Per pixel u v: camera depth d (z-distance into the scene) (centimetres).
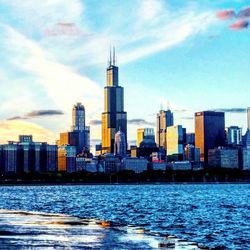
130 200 17588
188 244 2798
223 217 8994
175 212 10525
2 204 14638
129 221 8062
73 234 3148
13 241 2758
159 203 15100
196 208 12144
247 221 8044
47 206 13362
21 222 4031
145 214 9888
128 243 2731
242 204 14362
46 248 2494
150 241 2836
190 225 7288
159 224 7456
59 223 3962
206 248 2680
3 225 3759
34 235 3066
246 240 5266
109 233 3228
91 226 3728
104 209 11750
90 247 2552
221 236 5703
